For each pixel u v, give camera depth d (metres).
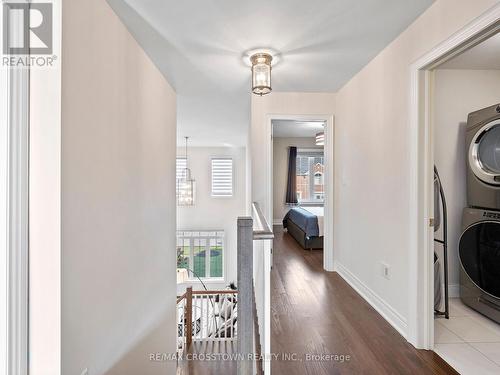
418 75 1.99
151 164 2.24
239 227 1.33
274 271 3.64
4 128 1.05
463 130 2.87
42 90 1.13
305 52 2.50
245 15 1.96
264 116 3.59
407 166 2.10
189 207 8.48
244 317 1.33
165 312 2.67
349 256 3.20
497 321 2.31
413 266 2.01
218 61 2.68
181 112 4.58
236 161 8.56
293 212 5.83
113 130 1.60
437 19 1.79
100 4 1.45
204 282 8.38
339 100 3.52
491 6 1.41
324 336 2.12
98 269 1.45
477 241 2.51
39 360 1.13
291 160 7.42
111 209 1.58
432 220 2.00
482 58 2.61
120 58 1.68
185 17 1.99
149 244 2.21
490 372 1.73
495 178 2.38
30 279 1.13
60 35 1.13
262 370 1.67
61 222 1.15
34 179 1.13
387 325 2.28
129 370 1.84
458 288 2.85
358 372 1.73
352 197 3.12
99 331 1.46
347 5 1.85
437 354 1.91
